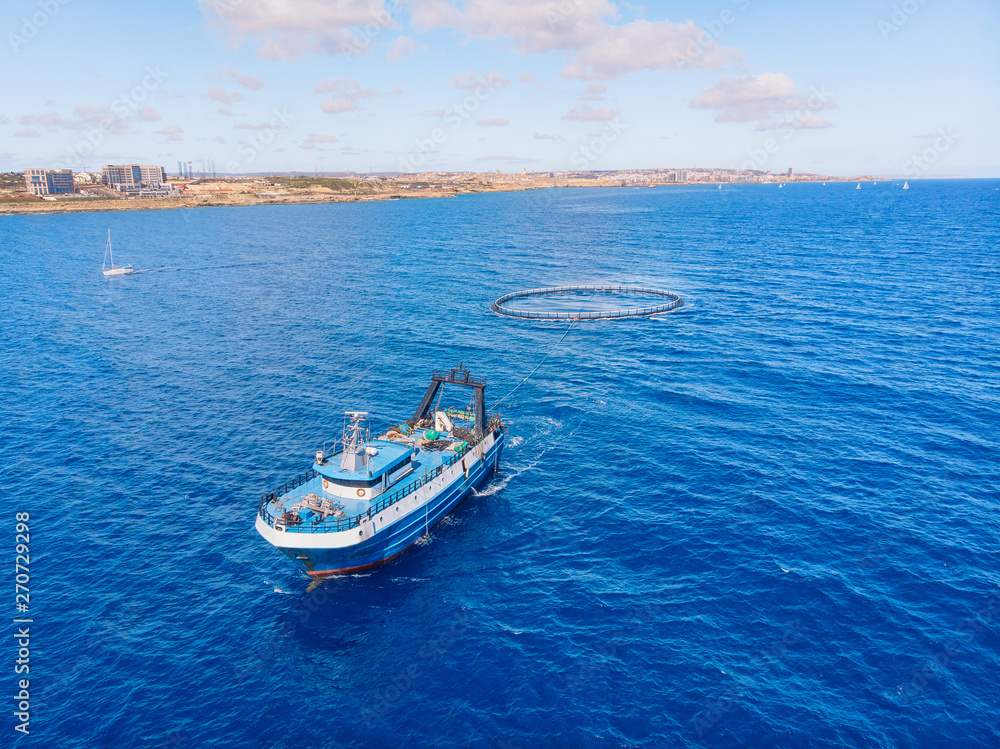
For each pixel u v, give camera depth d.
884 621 41.53
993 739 33.09
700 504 56.00
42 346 105.81
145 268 191.25
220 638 41.31
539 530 53.28
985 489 57.44
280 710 35.81
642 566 47.94
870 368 90.75
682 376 89.31
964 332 108.12
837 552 48.72
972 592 44.00
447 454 57.56
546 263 198.12
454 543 51.84
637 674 37.78
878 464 62.38
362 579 47.34
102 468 63.50
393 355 100.38
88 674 38.28
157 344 106.88
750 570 46.88
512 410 78.50
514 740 33.56
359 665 39.03
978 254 197.38
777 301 136.88
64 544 51.00
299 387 85.88
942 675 37.16
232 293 152.00
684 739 33.44
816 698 35.84
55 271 185.88
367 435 56.59
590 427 73.12
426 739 33.81
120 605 44.25
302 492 50.84
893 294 140.62
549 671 38.19
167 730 34.59
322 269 188.38
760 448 66.38
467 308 135.00
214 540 51.72
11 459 65.38
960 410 75.12
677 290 151.50
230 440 69.75
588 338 110.88
